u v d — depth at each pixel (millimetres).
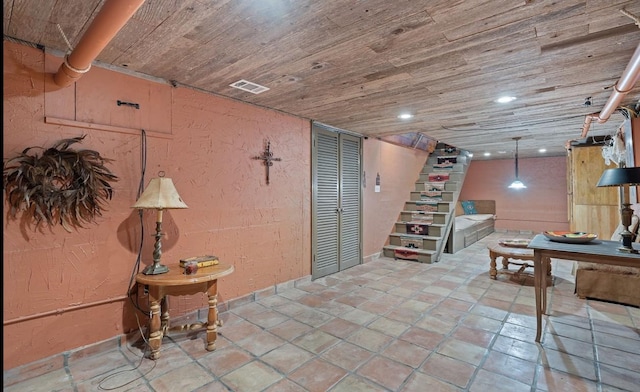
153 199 2264
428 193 6047
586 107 3404
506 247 4180
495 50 2094
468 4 1597
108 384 1962
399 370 2100
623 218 2314
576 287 3436
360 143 4902
